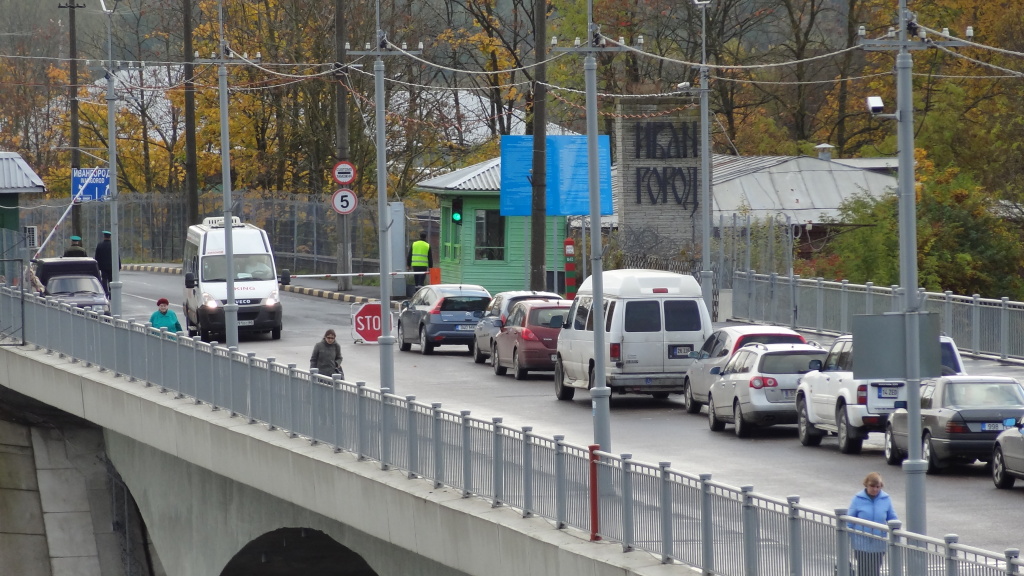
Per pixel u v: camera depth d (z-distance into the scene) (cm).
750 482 2942
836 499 2714
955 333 5409
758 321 6619
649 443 3594
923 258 7012
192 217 8512
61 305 5138
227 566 3903
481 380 5038
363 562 4009
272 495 3450
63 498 5319
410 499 2705
